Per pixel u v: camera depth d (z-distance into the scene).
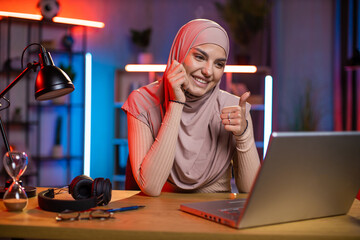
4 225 1.02
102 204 1.28
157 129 1.67
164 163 1.49
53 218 1.09
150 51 5.15
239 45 5.10
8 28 4.36
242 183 1.63
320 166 1.06
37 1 4.68
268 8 5.01
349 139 1.07
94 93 5.04
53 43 4.59
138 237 0.98
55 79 1.35
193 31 1.61
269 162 0.94
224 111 1.57
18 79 1.41
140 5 5.13
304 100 5.14
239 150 1.60
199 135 1.68
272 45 5.10
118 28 5.09
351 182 1.16
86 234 0.99
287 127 5.15
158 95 1.70
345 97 4.91
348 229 1.04
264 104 4.73
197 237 0.97
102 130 5.07
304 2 5.16
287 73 5.19
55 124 4.80
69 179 4.83
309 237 0.98
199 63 1.59
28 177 4.67
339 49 5.00
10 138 4.57
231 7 4.95
